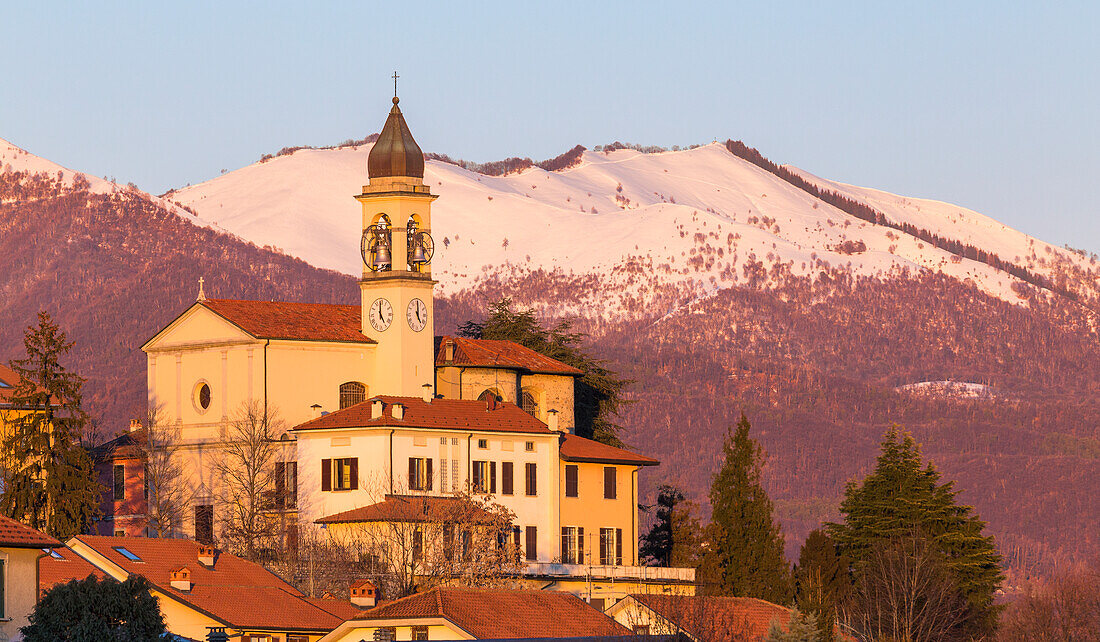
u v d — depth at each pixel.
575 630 173.75
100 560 181.50
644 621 191.88
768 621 196.88
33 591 134.62
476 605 173.38
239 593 179.50
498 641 153.62
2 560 132.25
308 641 175.12
